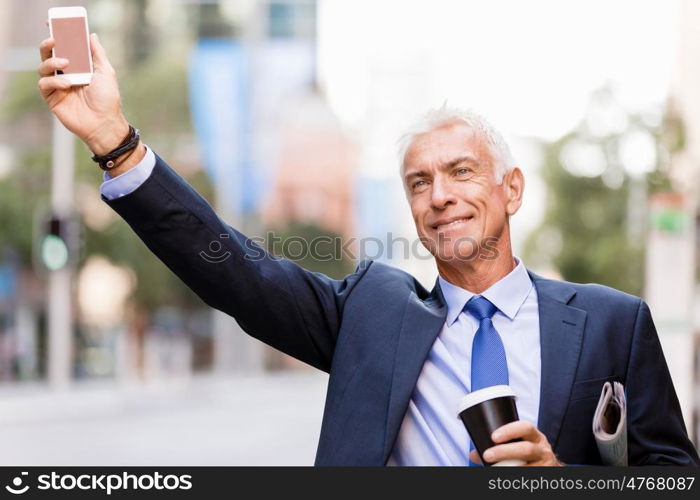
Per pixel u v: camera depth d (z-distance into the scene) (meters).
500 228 5.34
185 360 77.25
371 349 5.20
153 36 71.50
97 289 73.00
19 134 61.28
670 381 5.41
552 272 48.06
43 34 63.97
